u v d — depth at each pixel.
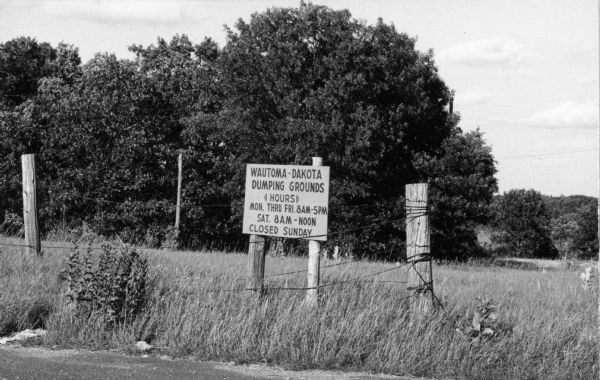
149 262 11.20
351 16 41.84
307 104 39.16
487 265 31.92
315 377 6.92
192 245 45.09
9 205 43.59
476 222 45.44
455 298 9.62
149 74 50.31
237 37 43.19
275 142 42.16
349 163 37.78
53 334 7.84
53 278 9.93
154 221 43.66
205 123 43.09
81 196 42.72
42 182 43.59
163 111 46.97
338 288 9.34
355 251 38.59
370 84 39.78
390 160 42.78
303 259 19.17
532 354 7.55
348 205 40.16
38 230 12.39
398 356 7.35
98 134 44.62
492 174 48.44
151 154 45.25
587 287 13.18
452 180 42.59
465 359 7.35
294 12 42.31
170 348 7.64
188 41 52.66
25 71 53.25
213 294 8.88
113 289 8.21
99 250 12.80
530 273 22.00
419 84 43.59
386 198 42.03
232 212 44.09
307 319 7.93
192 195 45.94
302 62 41.47
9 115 44.88
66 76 52.62
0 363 6.61
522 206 70.56
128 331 7.97
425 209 8.59
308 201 9.09
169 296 8.80
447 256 43.22
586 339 8.00
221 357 7.50
